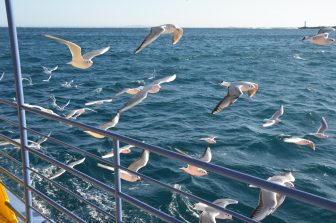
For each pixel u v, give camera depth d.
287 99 29.20
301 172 13.97
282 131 19.83
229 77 41.78
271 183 2.20
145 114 23.34
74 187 10.99
